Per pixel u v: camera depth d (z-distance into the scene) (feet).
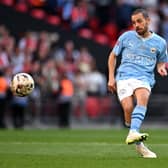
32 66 237.45
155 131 217.15
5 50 237.45
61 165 98.78
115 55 113.60
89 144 144.05
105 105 250.37
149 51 111.96
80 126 246.88
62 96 236.84
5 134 185.47
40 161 103.81
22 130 216.13
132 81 110.42
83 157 111.34
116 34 284.82
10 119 237.66
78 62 248.93
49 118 241.76
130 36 112.68
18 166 97.40
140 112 107.65
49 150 127.54
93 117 249.55
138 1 288.51
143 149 111.65
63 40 262.88
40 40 254.68
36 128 234.79
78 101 245.86
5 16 261.03
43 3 279.90
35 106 239.91
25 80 112.98
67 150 127.65
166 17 288.10
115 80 114.62
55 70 238.68
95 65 261.44
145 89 109.81
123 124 244.42
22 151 124.67
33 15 271.08
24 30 261.03
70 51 252.01
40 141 154.81
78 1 283.79
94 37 282.97
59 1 279.90
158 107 251.39
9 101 230.27
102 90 251.39
